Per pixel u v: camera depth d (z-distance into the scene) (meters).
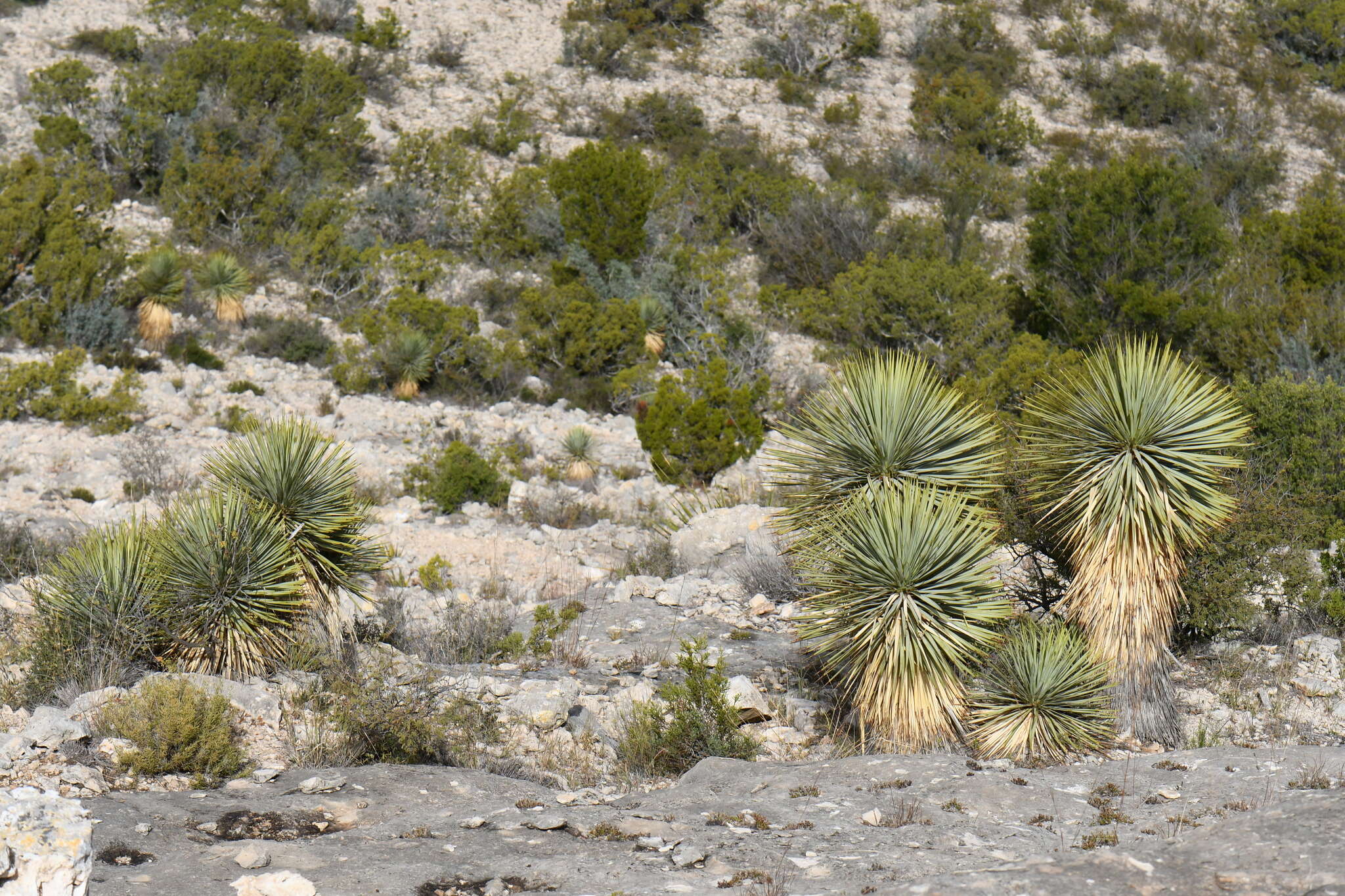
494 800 9.76
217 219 41.09
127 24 56.69
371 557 13.85
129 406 27.16
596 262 42.03
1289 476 18.95
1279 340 31.41
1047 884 7.02
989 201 53.22
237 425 27.83
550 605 17.78
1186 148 60.09
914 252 44.22
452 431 29.11
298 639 12.91
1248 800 9.17
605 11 70.06
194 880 7.52
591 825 8.92
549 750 11.76
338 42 60.81
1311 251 37.53
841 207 46.16
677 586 18.47
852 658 12.19
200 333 34.06
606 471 27.88
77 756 9.72
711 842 8.52
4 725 10.52
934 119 61.25
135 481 23.16
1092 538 12.43
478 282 40.56
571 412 32.69
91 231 35.28
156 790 9.47
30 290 33.16
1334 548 17.78
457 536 21.88
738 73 66.25
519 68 63.22
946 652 11.68
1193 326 33.31
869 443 12.89
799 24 69.25
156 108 45.03
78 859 5.83
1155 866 7.30
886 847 8.33
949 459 13.05
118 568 12.23
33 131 43.91
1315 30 73.62
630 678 14.12
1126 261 35.69
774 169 53.25
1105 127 64.75
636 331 35.75
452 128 54.62
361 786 9.77
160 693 10.29
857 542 11.91
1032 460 13.15
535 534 22.41
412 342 32.22
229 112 45.78
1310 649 14.99
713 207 47.84
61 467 24.23
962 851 8.22
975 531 11.95
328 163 45.59
